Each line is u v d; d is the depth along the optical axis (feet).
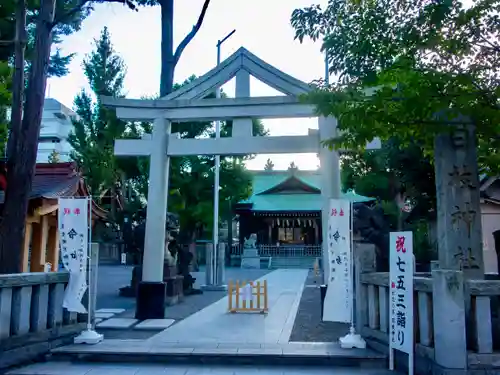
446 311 16.10
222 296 47.55
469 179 20.68
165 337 24.89
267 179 158.10
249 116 31.71
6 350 19.17
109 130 96.17
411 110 17.67
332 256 23.08
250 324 29.60
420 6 19.43
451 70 18.75
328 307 22.65
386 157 50.65
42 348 21.07
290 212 130.93
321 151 30.68
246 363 20.57
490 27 18.47
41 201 37.70
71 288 22.74
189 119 32.76
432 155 25.76
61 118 151.74
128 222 49.08
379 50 20.24
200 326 28.68
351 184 62.08
